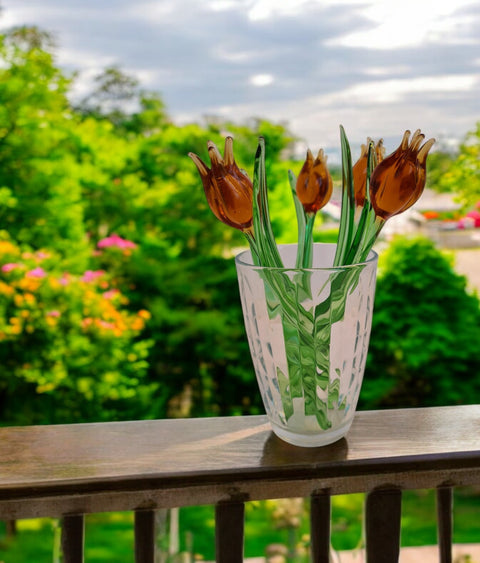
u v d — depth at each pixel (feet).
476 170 17.04
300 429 1.67
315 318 1.57
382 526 1.70
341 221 1.56
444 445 1.71
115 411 16.46
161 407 17.78
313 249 1.81
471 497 14.14
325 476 1.63
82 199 19.16
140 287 18.26
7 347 14.33
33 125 17.16
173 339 17.65
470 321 16.85
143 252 18.57
